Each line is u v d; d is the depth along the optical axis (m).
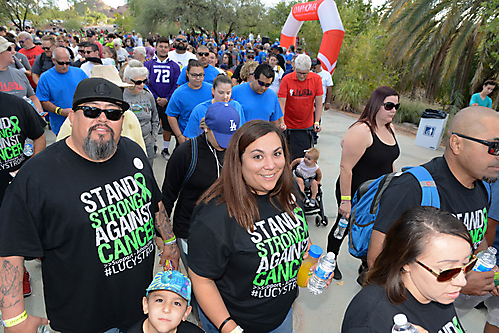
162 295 1.47
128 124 2.90
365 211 2.15
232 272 1.58
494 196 2.09
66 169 1.56
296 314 2.96
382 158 2.78
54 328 1.72
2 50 3.43
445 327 1.25
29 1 34.09
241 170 1.51
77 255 1.59
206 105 3.56
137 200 1.78
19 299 1.49
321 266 1.73
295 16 14.34
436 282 1.12
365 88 11.55
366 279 1.34
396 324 1.10
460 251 1.09
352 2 18.09
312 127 5.21
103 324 1.76
